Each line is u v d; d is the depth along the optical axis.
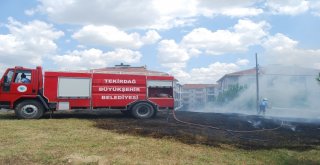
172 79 19.84
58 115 19.98
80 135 12.67
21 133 12.81
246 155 10.57
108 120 17.66
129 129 14.27
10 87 17.38
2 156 9.36
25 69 17.67
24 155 9.52
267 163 9.78
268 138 13.39
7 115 19.52
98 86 18.62
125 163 8.96
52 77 17.95
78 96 18.28
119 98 18.91
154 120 18.08
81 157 9.41
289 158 10.34
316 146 12.12
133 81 19.19
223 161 9.66
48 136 12.35
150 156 9.80
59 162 8.96
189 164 9.12
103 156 9.60
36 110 17.67
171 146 11.19
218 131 14.52
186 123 16.84
